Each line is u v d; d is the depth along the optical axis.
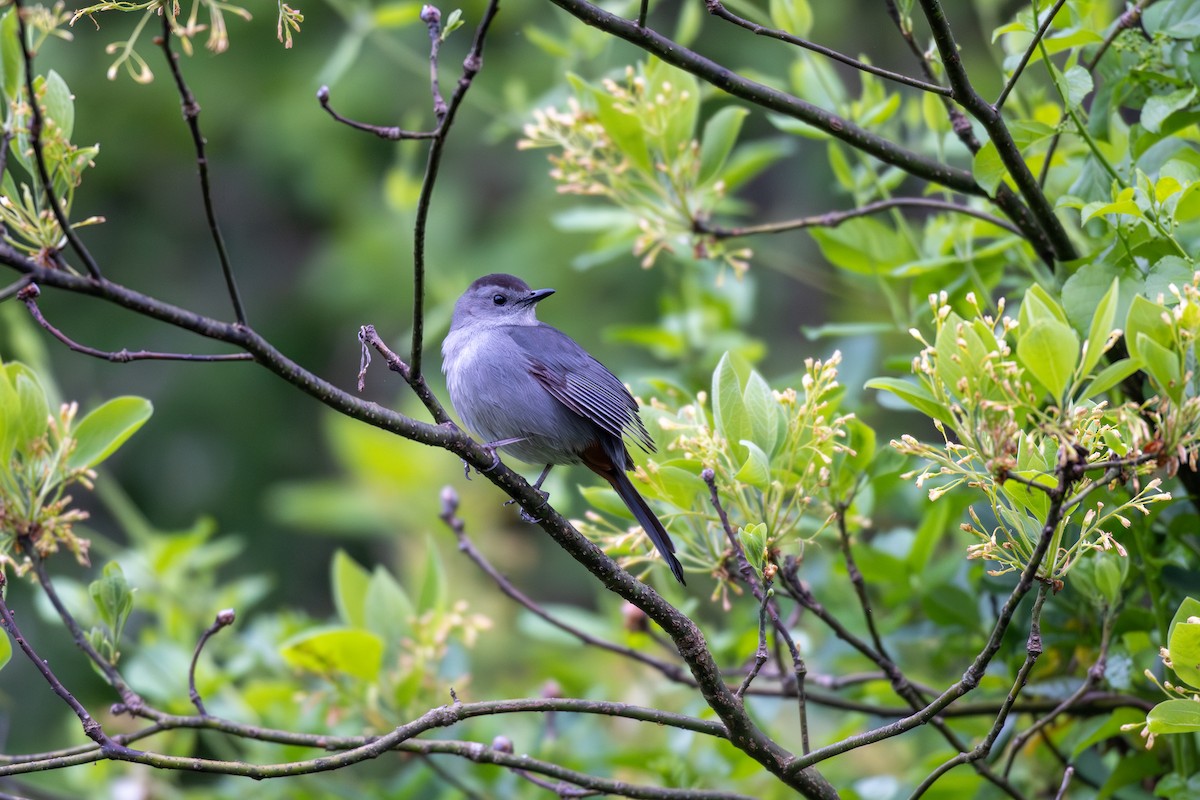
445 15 17.19
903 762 10.65
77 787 10.98
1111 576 7.15
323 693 9.20
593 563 6.60
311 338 21.64
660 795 7.11
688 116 8.97
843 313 18.19
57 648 18.28
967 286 8.60
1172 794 7.14
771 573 6.42
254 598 11.37
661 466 7.11
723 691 6.50
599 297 19.58
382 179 20.73
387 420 6.32
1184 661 5.63
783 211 20.95
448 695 9.76
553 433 9.45
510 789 9.71
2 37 6.08
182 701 9.98
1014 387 5.89
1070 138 8.99
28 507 6.80
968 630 8.78
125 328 21.44
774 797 9.71
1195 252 7.11
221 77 20.69
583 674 10.35
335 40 20.88
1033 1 6.92
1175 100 7.29
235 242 22.48
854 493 7.83
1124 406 5.77
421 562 13.86
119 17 20.66
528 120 11.97
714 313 11.38
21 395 6.80
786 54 19.41
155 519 20.80
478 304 10.59
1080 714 8.12
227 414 21.33
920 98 10.65
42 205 6.13
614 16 7.17
